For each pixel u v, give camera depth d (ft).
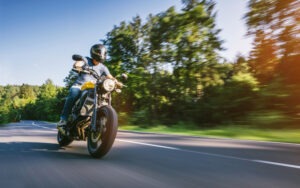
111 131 13.75
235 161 13.43
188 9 107.45
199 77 104.83
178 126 80.28
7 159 13.94
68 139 18.54
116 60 124.77
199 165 12.40
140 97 112.27
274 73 69.00
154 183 9.34
